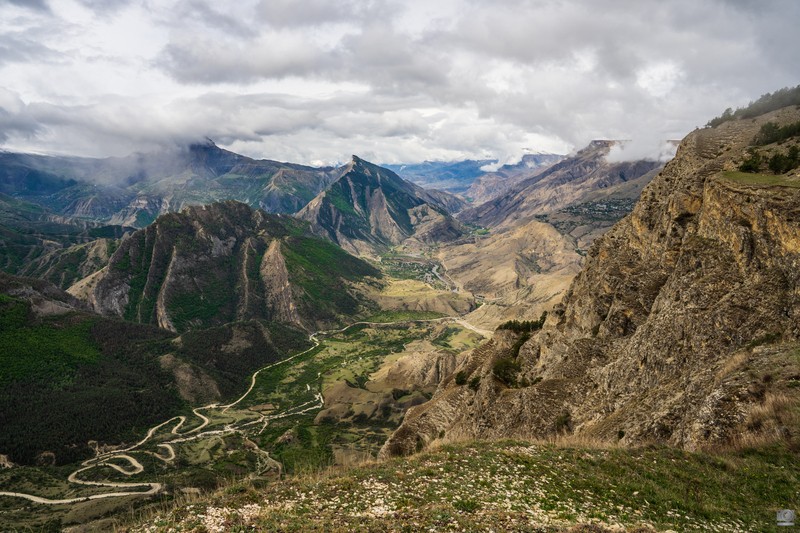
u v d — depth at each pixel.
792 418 35.84
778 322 47.34
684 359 53.78
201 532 27.48
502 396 85.19
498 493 33.31
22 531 95.12
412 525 27.59
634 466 37.72
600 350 77.19
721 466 35.62
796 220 51.78
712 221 67.81
